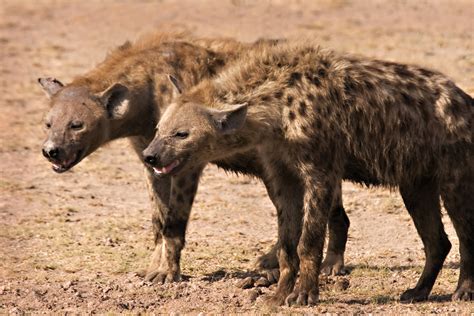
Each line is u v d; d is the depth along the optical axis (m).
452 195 19.92
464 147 19.83
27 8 58.72
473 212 19.89
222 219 28.27
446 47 44.00
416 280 22.38
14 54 48.66
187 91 20.56
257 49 20.64
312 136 19.36
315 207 19.55
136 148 23.48
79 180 32.44
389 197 29.92
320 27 48.78
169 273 22.47
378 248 25.62
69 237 26.39
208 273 23.30
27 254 24.94
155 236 23.23
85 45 49.62
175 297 21.11
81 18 55.25
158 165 19.53
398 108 19.94
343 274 23.12
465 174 19.88
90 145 22.31
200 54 22.88
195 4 56.06
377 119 19.91
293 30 48.47
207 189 31.19
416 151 19.98
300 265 19.77
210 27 50.09
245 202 30.00
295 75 19.73
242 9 54.03
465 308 19.28
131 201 30.36
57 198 30.42
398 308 19.56
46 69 45.78
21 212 28.97
